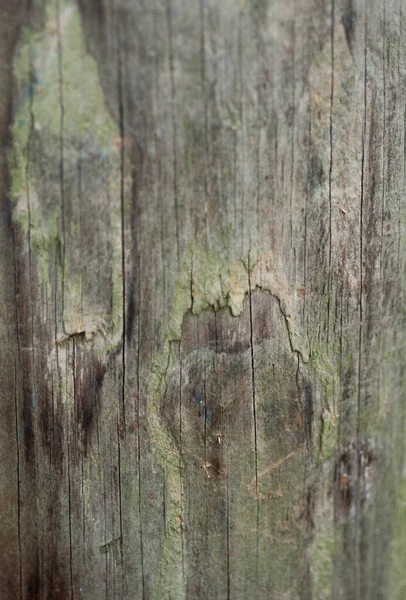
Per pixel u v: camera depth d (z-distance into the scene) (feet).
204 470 1.57
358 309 1.61
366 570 1.71
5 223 1.50
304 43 1.49
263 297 1.54
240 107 1.48
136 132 1.47
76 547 1.59
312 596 1.67
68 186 1.48
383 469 1.69
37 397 1.55
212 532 1.59
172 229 1.50
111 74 1.45
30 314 1.52
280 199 1.52
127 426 1.55
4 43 1.45
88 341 1.53
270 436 1.59
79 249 1.50
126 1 1.44
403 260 1.64
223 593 1.62
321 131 1.52
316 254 1.56
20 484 1.58
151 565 1.59
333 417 1.62
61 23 1.44
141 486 1.57
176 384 1.54
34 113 1.47
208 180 1.49
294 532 1.63
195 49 1.46
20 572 1.61
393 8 1.54
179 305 1.52
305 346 1.58
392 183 1.60
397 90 1.57
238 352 1.55
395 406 1.69
